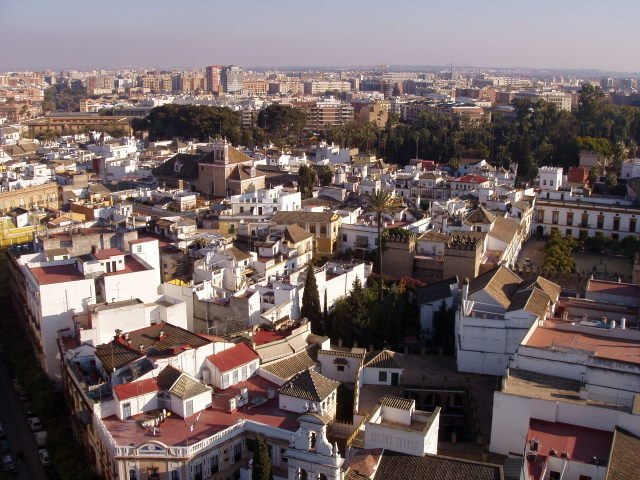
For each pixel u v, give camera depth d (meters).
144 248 128.88
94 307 104.12
